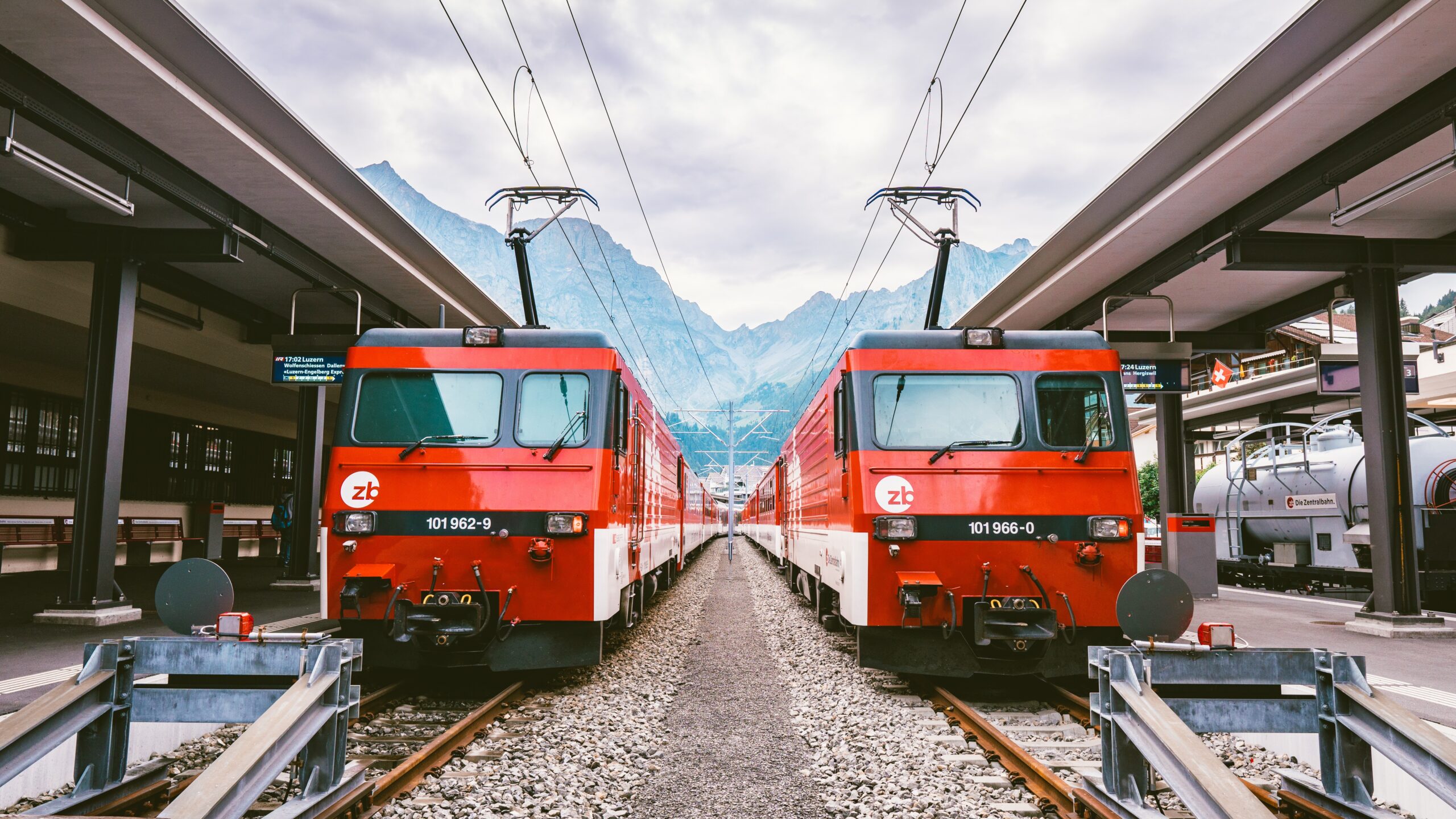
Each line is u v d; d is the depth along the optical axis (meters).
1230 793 3.22
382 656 6.77
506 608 6.70
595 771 5.01
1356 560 16.03
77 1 6.68
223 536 23.80
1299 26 7.52
